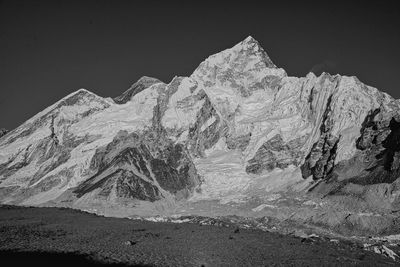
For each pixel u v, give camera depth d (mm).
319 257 66250
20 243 68688
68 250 65688
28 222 86000
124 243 70562
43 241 70500
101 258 62312
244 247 70750
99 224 88188
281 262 62969
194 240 74812
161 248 68375
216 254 66062
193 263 61812
